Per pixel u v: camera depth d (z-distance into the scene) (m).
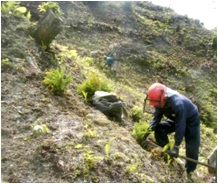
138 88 13.30
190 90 15.34
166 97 5.17
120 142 4.79
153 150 5.17
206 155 8.28
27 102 4.79
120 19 17.78
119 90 9.43
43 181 3.55
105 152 4.24
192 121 5.34
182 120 4.98
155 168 4.64
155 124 5.50
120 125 5.76
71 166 3.76
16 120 4.38
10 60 5.47
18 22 6.45
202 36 19.81
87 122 4.92
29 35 6.36
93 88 6.07
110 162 4.05
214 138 10.41
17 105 4.64
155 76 15.05
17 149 3.89
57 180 3.60
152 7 21.45
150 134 5.79
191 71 16.56
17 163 3.69
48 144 3.98
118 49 14.99
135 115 6.89
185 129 5.39
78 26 14.94
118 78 13.02
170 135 7.52
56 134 4.26
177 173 5.01
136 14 19.16
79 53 12.80
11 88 4.93
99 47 14.38
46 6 6.69
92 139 4.44
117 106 5.83
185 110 5.08
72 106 5.28
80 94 5.98
